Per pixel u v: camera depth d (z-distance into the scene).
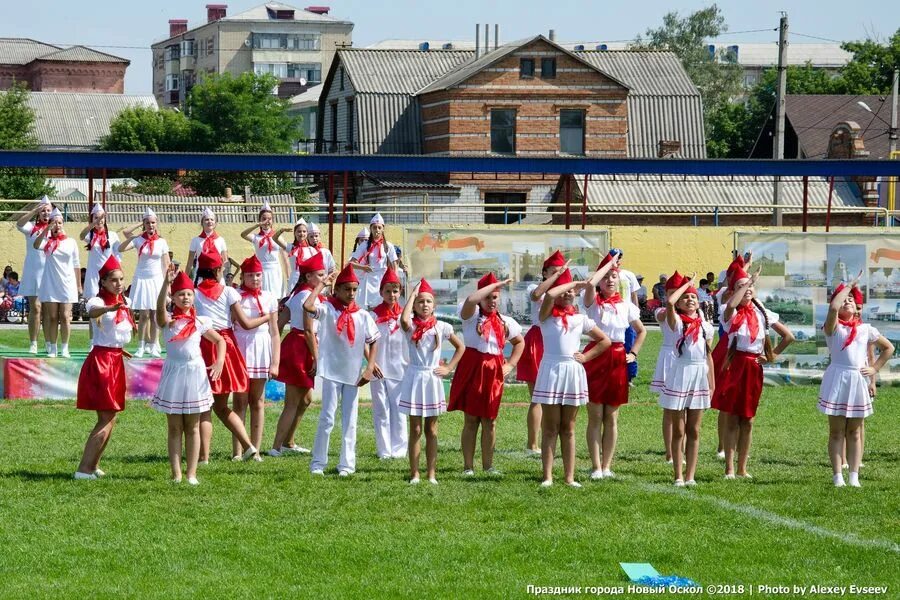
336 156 35.22
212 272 20.12
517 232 32.34
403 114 86.50
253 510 16.59
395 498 17.52
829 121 96.94
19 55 190.50
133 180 85.25
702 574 13.95
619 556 14.64
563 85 84.19
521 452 22.14
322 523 15.97
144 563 13.98
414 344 18.66
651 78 90.06
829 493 18.45
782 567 14.26
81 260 54.97
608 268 19.47
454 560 14.30
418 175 78.56
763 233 32.84
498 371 19.53
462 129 83.38
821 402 19.25
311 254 30.16
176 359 18.22
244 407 21.03
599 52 92.19
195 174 78.56
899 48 119.81
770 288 32.97
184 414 18.28
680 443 19.16
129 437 22.72
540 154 84.06
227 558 14.26
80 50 186.12
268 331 21.28
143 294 29.91
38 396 27.81
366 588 13.14
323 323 19.22
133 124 117.69
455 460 20.94
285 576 13.56
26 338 40.06
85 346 35.88
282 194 77.06
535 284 32.41
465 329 19.58
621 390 19.59
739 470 19.92
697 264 59.03
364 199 80.12
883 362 19.23
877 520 16.72
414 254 31.98
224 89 118.44
